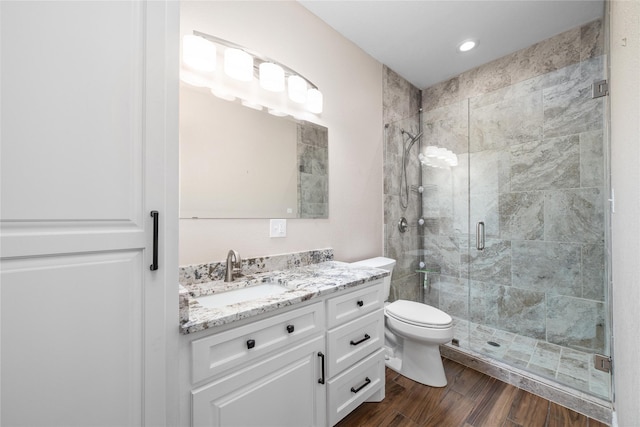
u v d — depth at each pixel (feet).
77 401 2.02
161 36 2.41
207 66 4.21
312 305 3.75
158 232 2.38
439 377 5.52
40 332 1.88
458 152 8.32
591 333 6.35
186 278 4.03
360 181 7.09
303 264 5.59
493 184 7.75
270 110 5.16
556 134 6.74
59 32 1.92
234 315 2.87
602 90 5.47
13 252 1.77
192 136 4.19
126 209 2.23
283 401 3.40
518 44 7.02
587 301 6.41
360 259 7.06
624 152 3.14
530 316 7.22
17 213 1.79
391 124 8.04
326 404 3.98
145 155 2.32
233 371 2.97
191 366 2.65
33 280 1.85
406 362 5.86
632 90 2.51
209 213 4.36
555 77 6.70
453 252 8.43
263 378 3.23
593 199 6.29
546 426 4.44
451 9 5.78
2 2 1.74
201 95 4.28
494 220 7.76
